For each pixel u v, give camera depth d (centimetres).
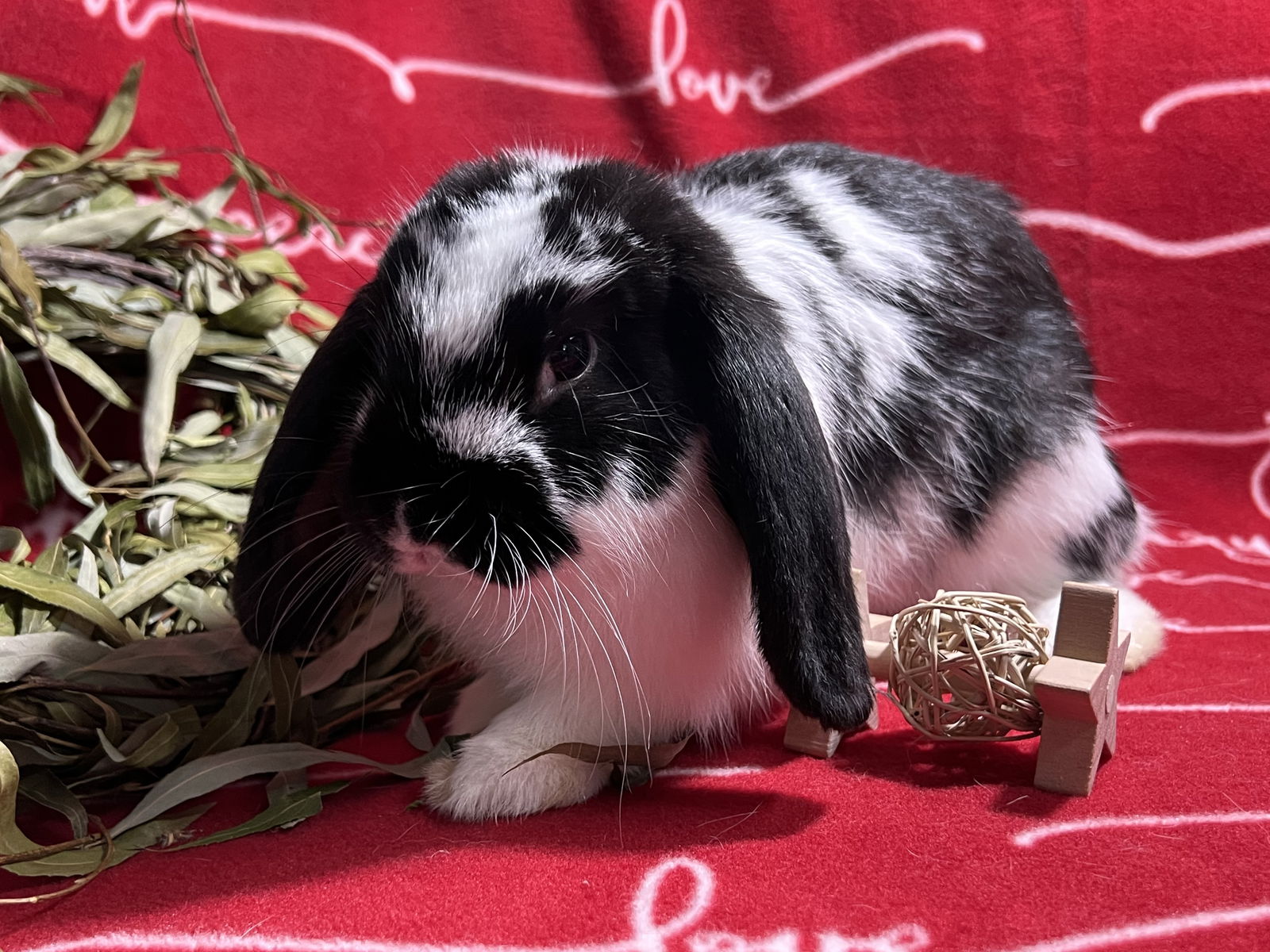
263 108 70
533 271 46
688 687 50
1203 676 56
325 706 54
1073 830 46
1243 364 75
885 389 53
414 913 43
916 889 43
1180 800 47
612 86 74
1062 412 57
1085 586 48
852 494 53
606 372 46
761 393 46
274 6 69
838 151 60
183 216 62
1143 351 76
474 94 73
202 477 56
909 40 73
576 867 45
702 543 48
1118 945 41
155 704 52
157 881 45
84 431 54
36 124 67
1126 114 73
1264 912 42
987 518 56
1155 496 76
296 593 51
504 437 45
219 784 48
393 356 46
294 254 71
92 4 67
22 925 43
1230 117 72
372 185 72
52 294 56
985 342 56
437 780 49
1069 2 72
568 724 50
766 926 42
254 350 60
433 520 44
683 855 45
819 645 46
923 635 49
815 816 47
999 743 51
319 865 45
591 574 47
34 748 49
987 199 60
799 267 53
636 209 47
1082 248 75
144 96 68
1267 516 75
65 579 51
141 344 57
